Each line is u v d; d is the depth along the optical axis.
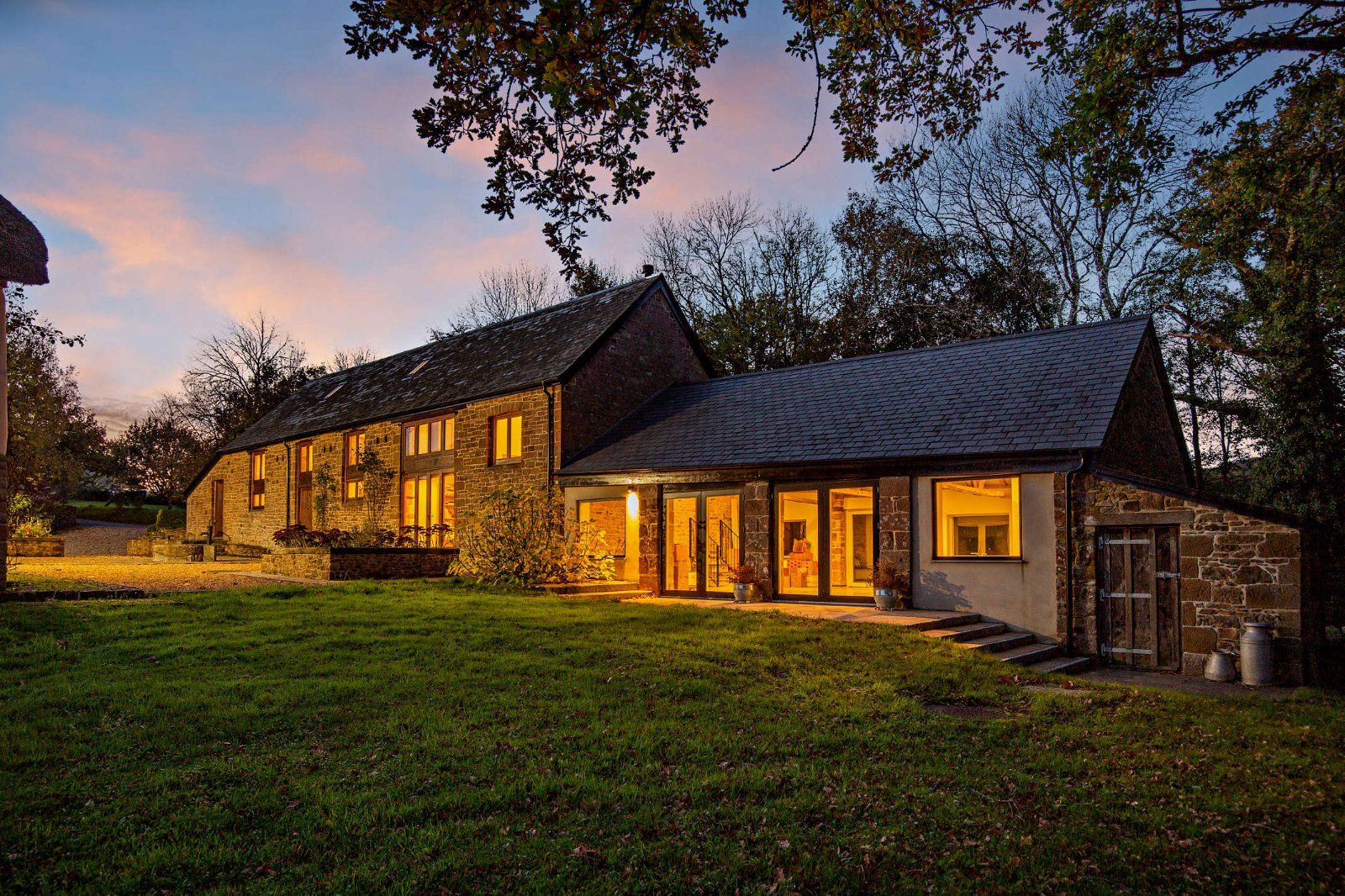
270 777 5.81
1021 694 9.20
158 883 4.38
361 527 24.67
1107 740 7.32
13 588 13.30
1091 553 12.77
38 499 34.31
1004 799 5.76
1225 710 8.68
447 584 16.41
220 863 4.61
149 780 5.70
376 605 13.09
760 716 7.62
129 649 9.52
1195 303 21.98
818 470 15.56
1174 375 24.23
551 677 8.81
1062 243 27.98
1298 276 15.16
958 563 13.95
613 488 18.66
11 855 4.59
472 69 6.09
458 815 5.29
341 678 8.47
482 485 21.14
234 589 14.47
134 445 54.56
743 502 16.61
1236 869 4.72
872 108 8.34
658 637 10.95
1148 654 12.26
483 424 21.33
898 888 4.48
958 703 8.79
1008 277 28.84
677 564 17.80
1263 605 11.20
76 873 4.46
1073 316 27.55
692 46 6.85
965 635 12.28
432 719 7.19
